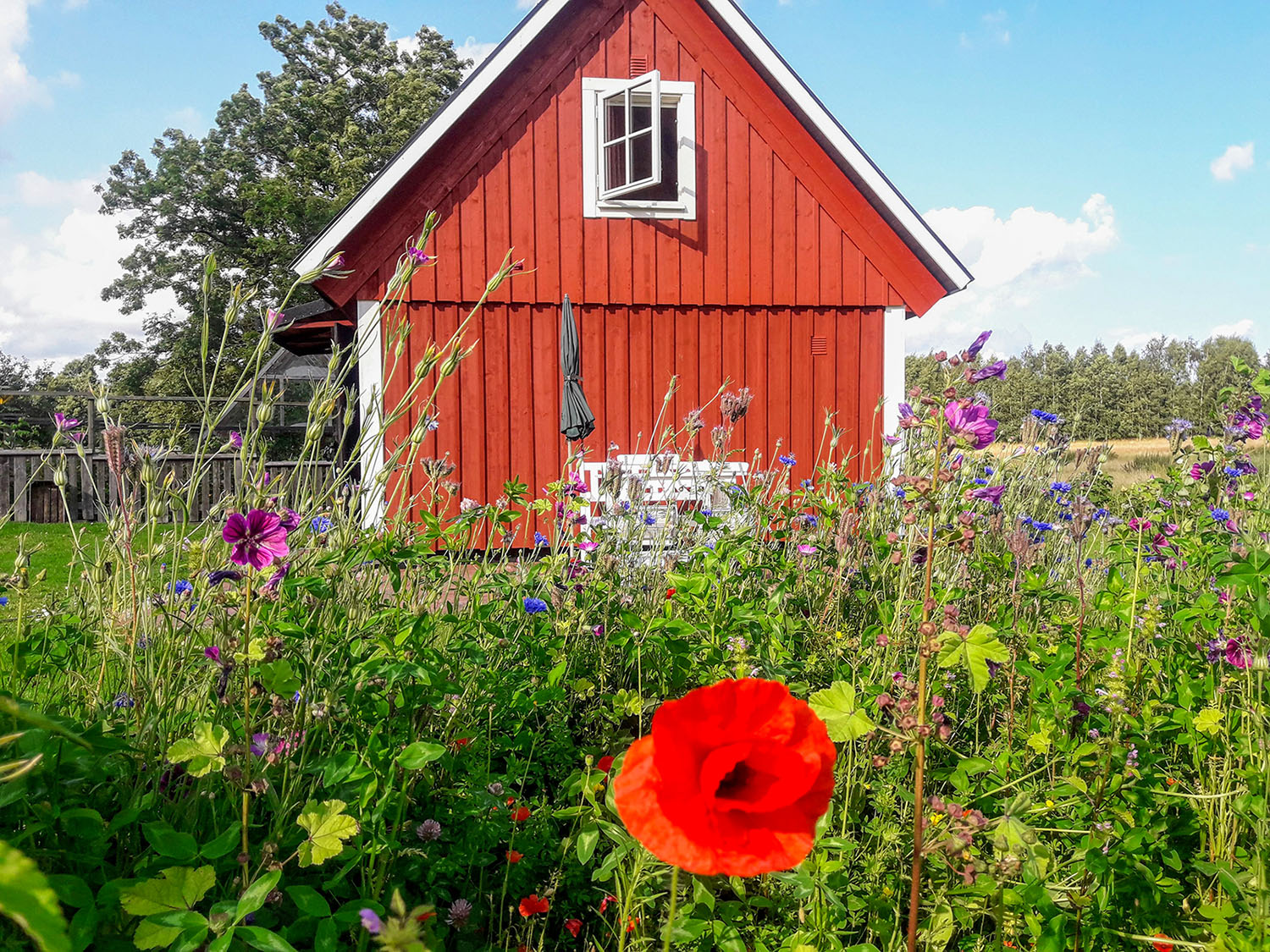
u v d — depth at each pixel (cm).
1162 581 318
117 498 227
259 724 188
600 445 866
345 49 3775
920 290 910
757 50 870
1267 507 301
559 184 859
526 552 830
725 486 426
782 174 895
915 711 158
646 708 275
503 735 264
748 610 285
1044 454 497
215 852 147
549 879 220
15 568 225
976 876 169
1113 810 198
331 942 144
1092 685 250
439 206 831
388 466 261
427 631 237
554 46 856
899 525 420
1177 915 201
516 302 852
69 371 3612
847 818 216
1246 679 230
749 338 894
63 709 211
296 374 2142
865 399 911
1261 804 187
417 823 215
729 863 92
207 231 3591
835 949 178
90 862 158
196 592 219
